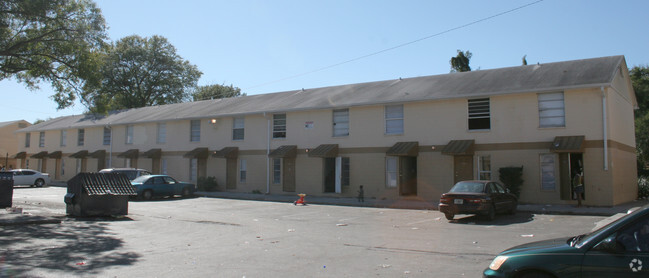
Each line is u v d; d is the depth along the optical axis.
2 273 7.62
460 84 24.16
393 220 16.33
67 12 18.47
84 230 13.18
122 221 15.69
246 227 14.45
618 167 20.50
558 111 20.58
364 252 9.99
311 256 9.53
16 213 16.09
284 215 18.14
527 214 17.70
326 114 26.84
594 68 21.14
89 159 39.50
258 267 8.41
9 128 54.66
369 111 25.39
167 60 58.56
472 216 17.34
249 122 29.98
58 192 29.53
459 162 22.66
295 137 27.80
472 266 8.44
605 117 19.41
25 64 19.41
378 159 24.86
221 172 30.94
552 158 20.52
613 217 14.74
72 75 19.98
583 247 4.98
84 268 8.18
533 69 23.56
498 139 21.70
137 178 26.23
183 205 22.41
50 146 43.50
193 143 32.69
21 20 18.06
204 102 37.41
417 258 9.26
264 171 28.94
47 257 9.12
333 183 26.84
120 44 56.25
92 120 41.06
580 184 19.08
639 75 42.72
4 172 18.27
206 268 8.30
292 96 31.41
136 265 8.52
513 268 5.21
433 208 20.39
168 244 11.04
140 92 57.16
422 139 23.62
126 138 36.94
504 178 20.64
